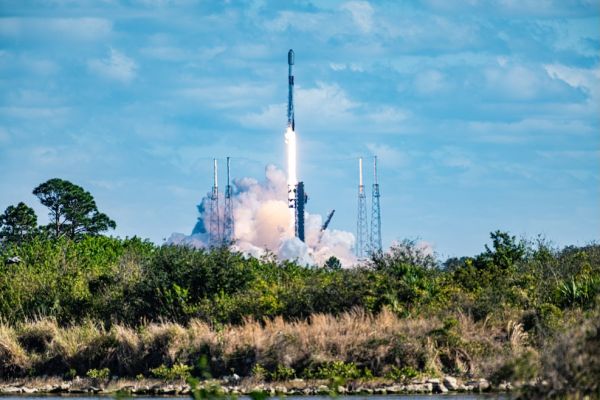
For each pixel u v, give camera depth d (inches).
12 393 5137.8
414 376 4724.4
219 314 5885.8
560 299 5551.2
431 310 5502.0
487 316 5295.3
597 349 2618.1
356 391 4566.9
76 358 5447.8
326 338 5034.5
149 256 6943.9
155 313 6235.2
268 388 4724.4
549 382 2620.6
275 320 5575.8
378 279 5812.0
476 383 4596.5
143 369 5280.5
